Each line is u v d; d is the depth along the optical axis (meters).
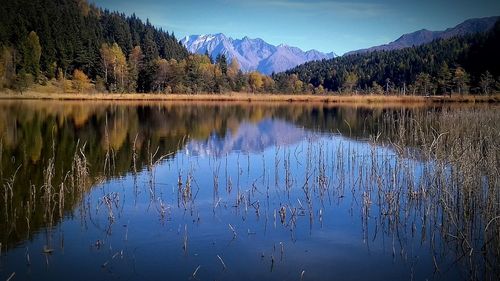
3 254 11.90
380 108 77.19
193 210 16.12
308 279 10.62
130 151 29.73
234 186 19.95
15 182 20.11
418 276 10.87
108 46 132.25
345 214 15.93
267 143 34.81
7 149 28.81
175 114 61.81
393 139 35.16
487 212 13.71
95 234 13.51
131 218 15.10
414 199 17.38
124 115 57.75
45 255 11.85
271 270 11.10
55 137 35.31
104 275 10.68
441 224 14.06
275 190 19.34
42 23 126.31
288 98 111.88
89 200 17.31
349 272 11.06
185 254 12.04
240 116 61.12
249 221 14.94
